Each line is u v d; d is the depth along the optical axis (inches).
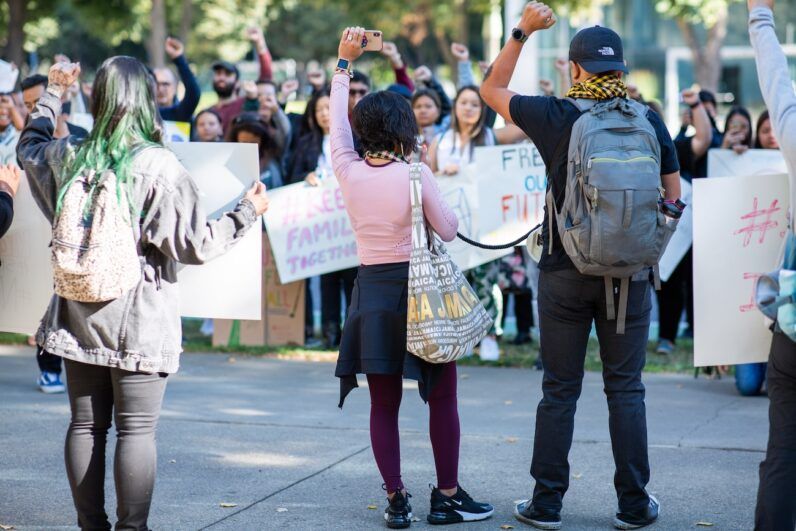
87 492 146.6
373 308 162.4
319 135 317.7
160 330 140.3
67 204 136.2
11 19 824.3
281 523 170.2
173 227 137.3
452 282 160.9
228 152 178.7
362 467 202.8
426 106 309.1
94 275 134.0
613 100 155.3
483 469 200.7
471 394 267.1
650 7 1227.9
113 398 147.9
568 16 882.8
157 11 916.0
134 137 139.6
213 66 382.0
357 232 165.6
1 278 181.3
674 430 228.7
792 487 135.3
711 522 169.3
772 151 297.4
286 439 223.9
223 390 272.8
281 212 309.1
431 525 169.5
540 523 166.4
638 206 149.4
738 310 169.3
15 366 303.9
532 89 681.6
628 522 165.6
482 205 291.0
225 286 175.0
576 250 152.7
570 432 165.5
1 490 186.9
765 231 168.1
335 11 1980.8
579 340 163.3
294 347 330.6
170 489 188.5
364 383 283.4
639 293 160.7
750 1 145.8
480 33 1952.5
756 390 261.1
